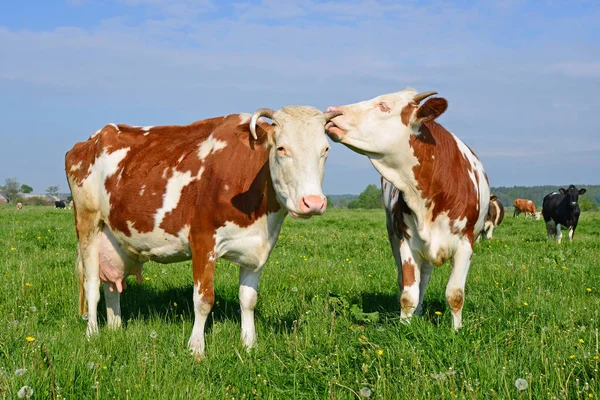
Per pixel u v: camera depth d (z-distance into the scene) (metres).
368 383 3.84
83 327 6.07
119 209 5.87
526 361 4.24
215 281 8.02
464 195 5.47
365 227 20.89
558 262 10.37
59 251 11.12
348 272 9.06
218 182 5.31
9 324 5.22
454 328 5.07
